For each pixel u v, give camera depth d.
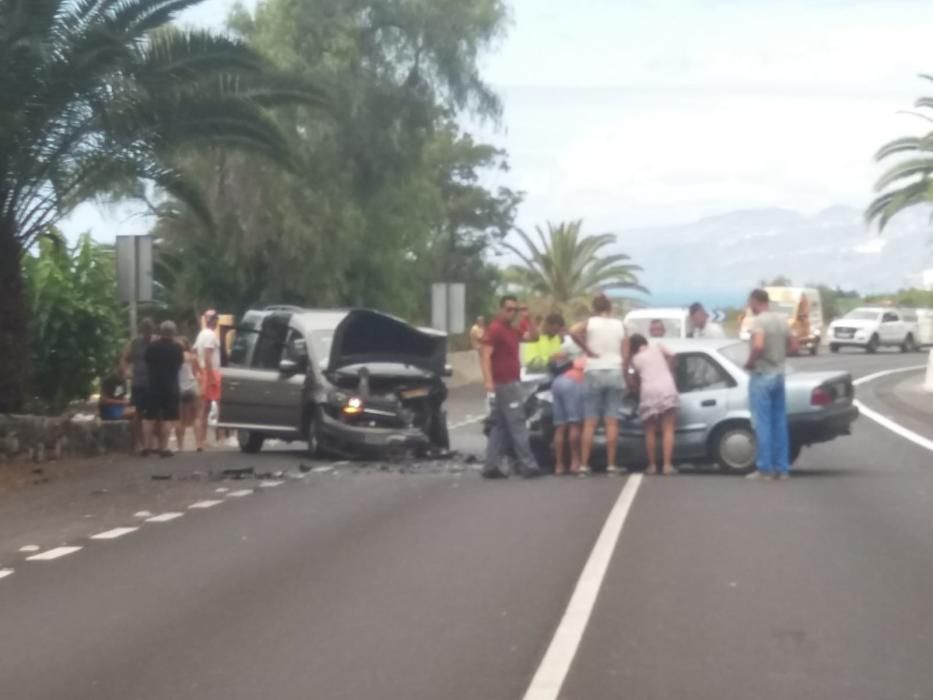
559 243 77.62
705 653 9.38
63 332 28.69
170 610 10.92
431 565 12.77
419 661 9.21
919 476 20.09
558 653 9.37
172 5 23.05
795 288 70.69
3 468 21.94
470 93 48.69
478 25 48.47
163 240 47.56
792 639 9.76
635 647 9.55
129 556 13.48
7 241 23.41
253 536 14.69
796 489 18.36
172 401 24.66
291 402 24.25
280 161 25.39
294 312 25.39
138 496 18.44
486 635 9.94
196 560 13.21
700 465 21.98
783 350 19.67
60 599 11.39
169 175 24.55
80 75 22.09
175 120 23.70
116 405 26.80
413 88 48.28
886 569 12.38
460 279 75.38
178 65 23.34
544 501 17.34
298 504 17.34
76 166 23.62
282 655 9.41
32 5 21.44
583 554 13.28
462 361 56.19
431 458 23.94
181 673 8.99
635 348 20.44
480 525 15.28
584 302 68.62
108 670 9.09
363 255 49.00
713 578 11.99
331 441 23.36
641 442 20.95
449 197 76.50
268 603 11.14
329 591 11.60
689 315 26.20
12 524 15.89
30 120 22.41
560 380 20.56
